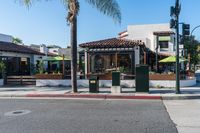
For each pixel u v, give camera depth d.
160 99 18.78
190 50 49.31
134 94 19.86
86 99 18.94
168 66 42.00
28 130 9.84
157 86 24.84
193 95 19.19
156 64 40.06
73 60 21.20
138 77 20.30
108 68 29.53
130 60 29.33
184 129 9.98
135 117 12.12
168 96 18.89
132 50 29.27
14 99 19.06
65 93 20.86
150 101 17.75
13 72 34.12
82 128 10.09
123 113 13.12
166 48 46.69
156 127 10.24
